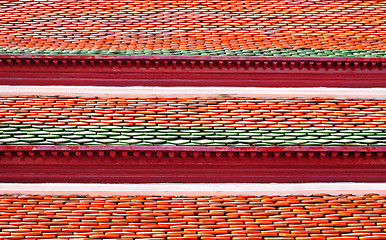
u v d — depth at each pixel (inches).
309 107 454.0
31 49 467.2
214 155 408.2
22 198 408.8
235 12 514.9
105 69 471.5
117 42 480.7
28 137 408.8
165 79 478.9
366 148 403.9
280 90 464.1
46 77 473.1
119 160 410.6
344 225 403.2
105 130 421.4
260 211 408.5
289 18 512.7
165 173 422.3
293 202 414.6
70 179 418.3
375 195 420.2
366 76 482.6
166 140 410.9
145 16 507.8
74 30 492.7
